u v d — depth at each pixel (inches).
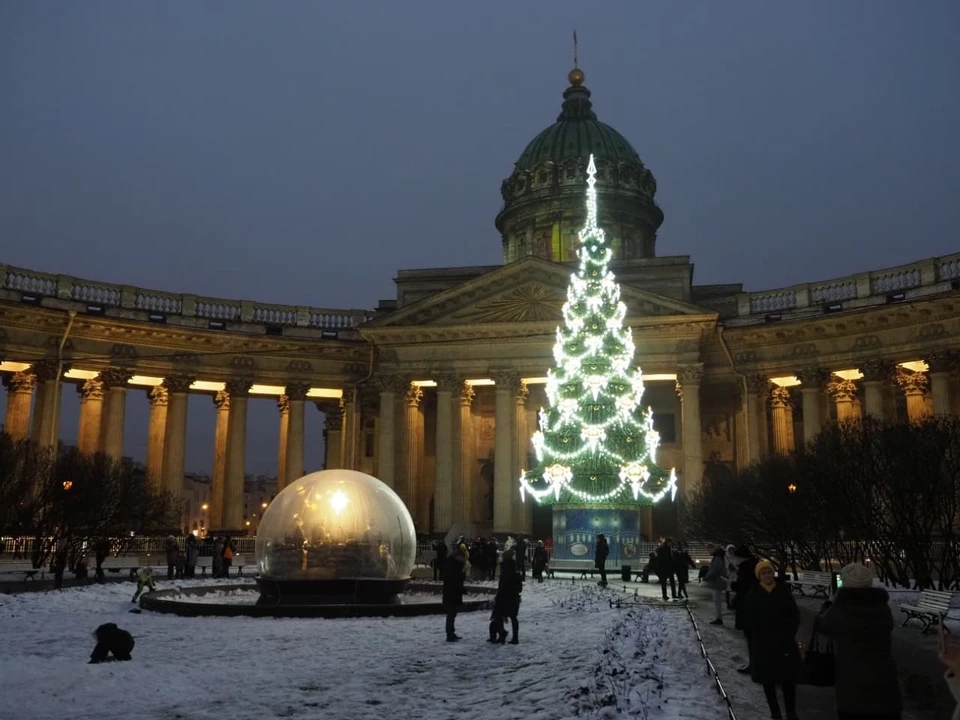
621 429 1579.7
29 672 621.0
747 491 1688.0
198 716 505.7
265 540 1065.5
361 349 2603.3
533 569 1566.2
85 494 1695.4
